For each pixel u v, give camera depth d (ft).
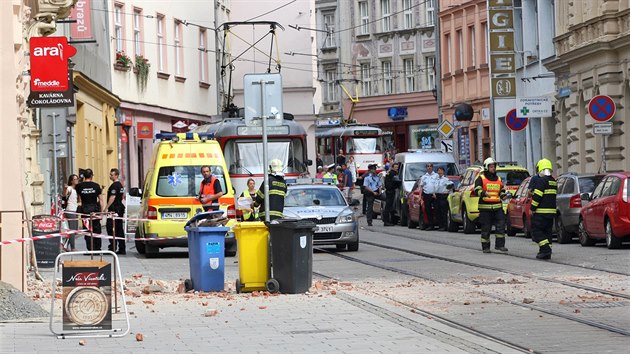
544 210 127.85
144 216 154.81
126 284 108.78
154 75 288.71
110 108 255.91
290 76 360.28
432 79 432.25
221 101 346.95
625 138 195.31
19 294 85.92
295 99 360.89
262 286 97.81
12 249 95.86
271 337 71.00
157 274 123.03
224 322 78.79
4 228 95.81
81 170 156.25
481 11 311.88
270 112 115.03
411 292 96.78
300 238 96.02
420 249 152.35
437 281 106.32
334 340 69.10
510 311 82.69
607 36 194.59
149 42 285.64
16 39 114.32
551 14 247.70
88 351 66.44
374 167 231.09
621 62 194.08
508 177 188.14
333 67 477.77
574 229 150.61
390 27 449.06
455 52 332.60
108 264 72.69
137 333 72.79
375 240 177.58
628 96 195.11
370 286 103.30
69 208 157.99
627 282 100.37
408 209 217.36
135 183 278.26
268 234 97.71
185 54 313.53
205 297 95.66
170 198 150.30
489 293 94.58
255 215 133.90
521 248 148.05
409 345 66.44
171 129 304.09
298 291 96.17
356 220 153.79
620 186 137.18
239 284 97.91
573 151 218.59
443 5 340.39
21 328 77.10
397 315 80.64
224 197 151.43
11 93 99.96
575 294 92.43
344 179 298.97
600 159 203.82
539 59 253.24
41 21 138.10
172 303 91.35
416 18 436.76
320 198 156.87
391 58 448.24
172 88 302.25
